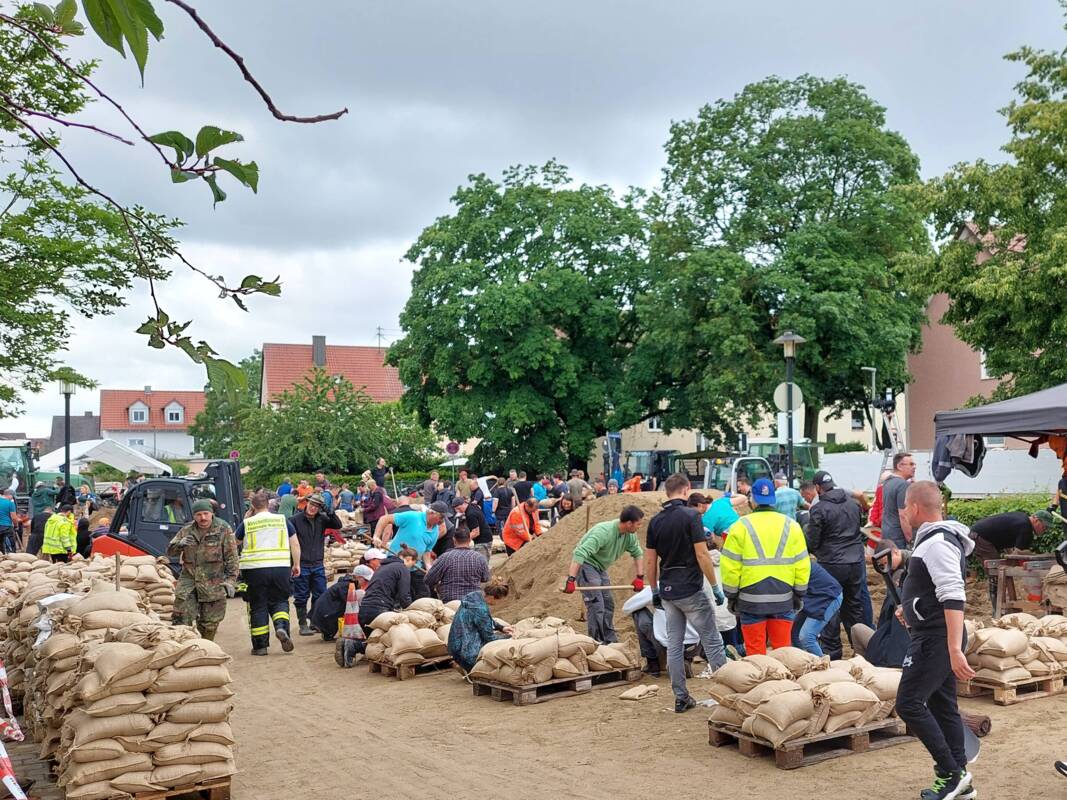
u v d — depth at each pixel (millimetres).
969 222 25719
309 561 14703
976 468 12484
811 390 32906
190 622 11234
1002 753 6875
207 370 2832
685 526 8516
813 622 9273
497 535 23781
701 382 35406
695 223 36000
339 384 49594
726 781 6578
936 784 5812
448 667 11422
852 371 33719
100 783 6363
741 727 7164
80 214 12500
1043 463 23141
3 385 14422
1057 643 8766
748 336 33469
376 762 7477
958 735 5840
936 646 5660
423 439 51531
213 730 6676
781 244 34781
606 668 9867
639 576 10445
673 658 8609
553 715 8812
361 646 11844
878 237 33875
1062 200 22828
